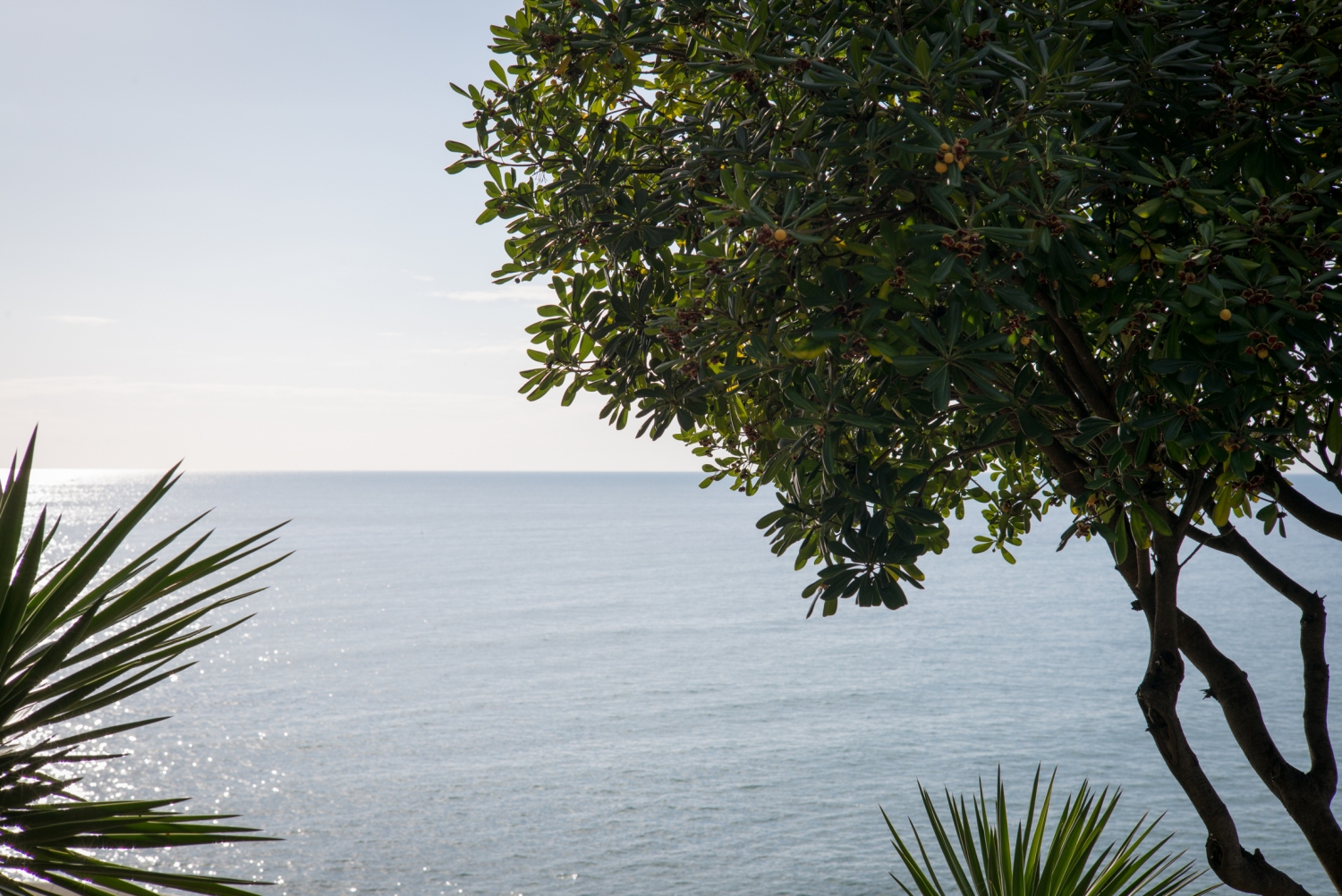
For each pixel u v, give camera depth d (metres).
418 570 112.62
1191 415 3.06
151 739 39.94
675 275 3.98
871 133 2.96
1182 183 2.99
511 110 4.26
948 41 2.97
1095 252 3.31
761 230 2.92
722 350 3.68
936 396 2.99
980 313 3.21
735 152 3.36
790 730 41.62
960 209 2.94
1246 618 68.56
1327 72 3.13
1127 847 4.88
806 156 2.98
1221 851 3.95
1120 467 3.44
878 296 3.13
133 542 134.00
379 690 50.12
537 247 4.16
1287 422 3.57
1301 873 24.52
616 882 25.88
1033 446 4.55
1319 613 4.28
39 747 2.04
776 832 29.44
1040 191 2.84
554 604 83.81
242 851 27.73
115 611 2.12
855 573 3.71
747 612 79.38
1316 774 4.02
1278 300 2.87
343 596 89.38
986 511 5.66
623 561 125.25
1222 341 2.90
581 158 3.94
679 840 28.95
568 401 4.33
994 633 67.00
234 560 2.25
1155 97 3.45
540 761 37.44
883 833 29.12
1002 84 3.18
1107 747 37.50
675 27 3.99
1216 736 37.66
